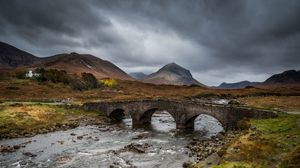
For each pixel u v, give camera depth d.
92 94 108.19
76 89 117.00
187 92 147.25
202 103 49.41
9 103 67.88
